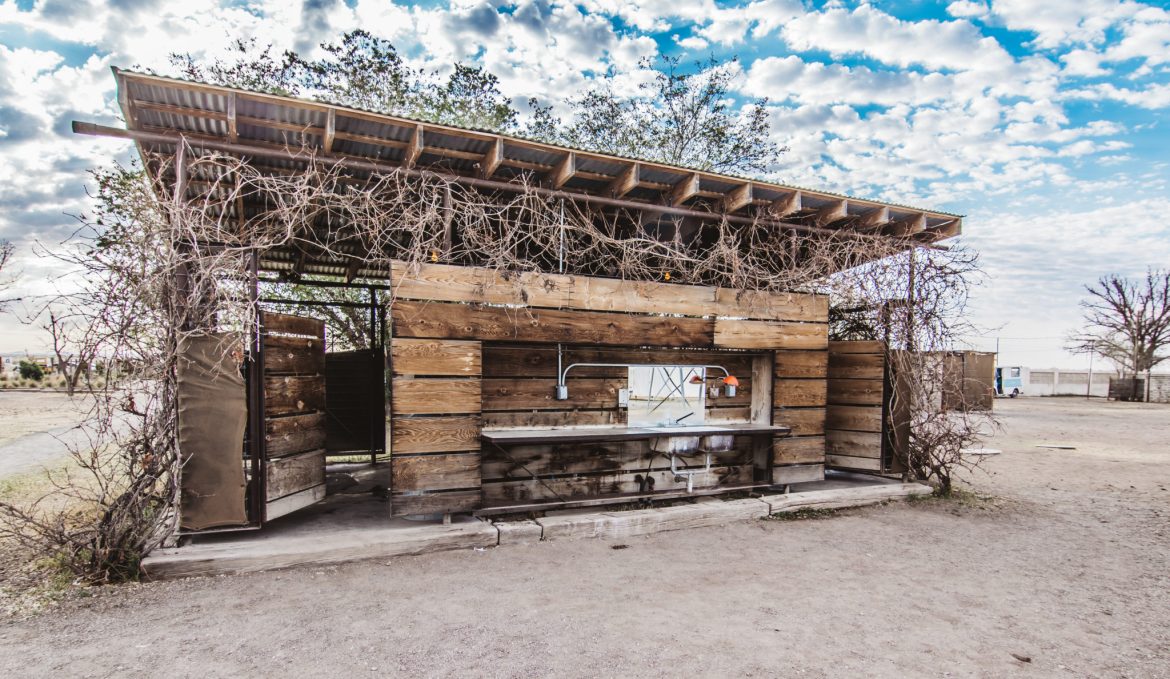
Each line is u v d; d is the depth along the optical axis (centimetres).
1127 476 854
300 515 513
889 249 665
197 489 416
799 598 379
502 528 479
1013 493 726
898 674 282
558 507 549
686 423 617
